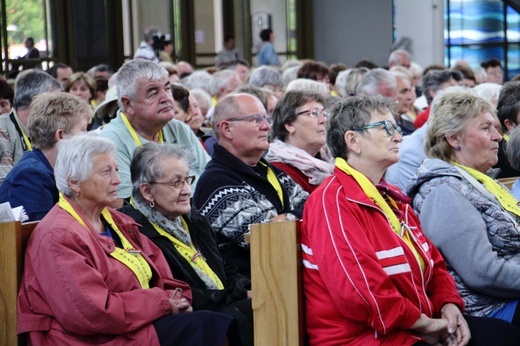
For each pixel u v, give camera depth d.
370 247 4.22
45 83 6.61
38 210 5.29
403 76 9.75
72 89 9.73
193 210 5.05
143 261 4.54
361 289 4.14
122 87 5.85
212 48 20.17
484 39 21.06
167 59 15.59
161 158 4.84
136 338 4.26
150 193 4.85
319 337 4.32
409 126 9.77
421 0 17.83
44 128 5.42
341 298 4.17
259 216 5.29
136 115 5.86
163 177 4.82
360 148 4.45
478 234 4.79
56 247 4.18
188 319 4.32
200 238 5.05
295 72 11.27
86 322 4.13
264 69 9.88
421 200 4.93
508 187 6.00
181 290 4.66
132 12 18.77
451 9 21.06
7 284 4.23
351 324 4.27
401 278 4.32
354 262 4.16
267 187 5.54
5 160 6.39
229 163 5.46
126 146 5.80
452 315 4.46
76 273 4.14
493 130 5.07
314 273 4.32
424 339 4.34
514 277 4.75
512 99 6.73
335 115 4.51
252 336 4.74
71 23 17.69
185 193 4.87
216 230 5.30
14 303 4.23
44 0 17.31
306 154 6.02
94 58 18.11
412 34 17.95
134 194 4.91
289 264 4.27
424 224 4.89
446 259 4.86
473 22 21.06
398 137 4.46
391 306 4.18
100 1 18.17
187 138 6.33
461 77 11.09
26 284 4.24
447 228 4.82
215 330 4.30
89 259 4.23
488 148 5.06
